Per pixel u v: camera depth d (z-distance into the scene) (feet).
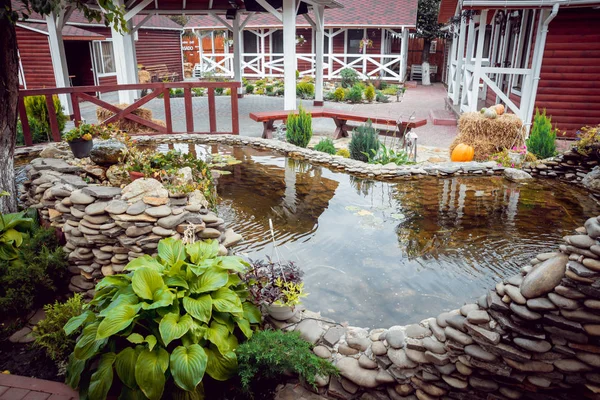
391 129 34.12
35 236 12.37
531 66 31.60
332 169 24.56
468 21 38.70
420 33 77.05
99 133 19.70
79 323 8.78
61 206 12.53
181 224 11.53
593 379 7.32
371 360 8.98
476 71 30.32
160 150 27.91
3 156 14.46
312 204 19.03
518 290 8.12
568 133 31.68
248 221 17.11
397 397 8.52
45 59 47.19
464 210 18.37
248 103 48.67
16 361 9.86
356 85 56.54
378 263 13.92
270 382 9.19
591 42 29.40
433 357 8.32
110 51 61.98
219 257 10.00
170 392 8.46
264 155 27.50
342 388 8.82
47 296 11.98
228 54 75.87
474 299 12.00
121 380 8.05
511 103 30.53
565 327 7.42
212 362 8.57
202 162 16.80
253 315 9.84
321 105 47.52
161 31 70.08
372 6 70.85
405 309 11.54
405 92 64.44
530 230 16.31
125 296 8.73
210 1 45.39
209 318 8.52
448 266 13.73
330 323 10.30
